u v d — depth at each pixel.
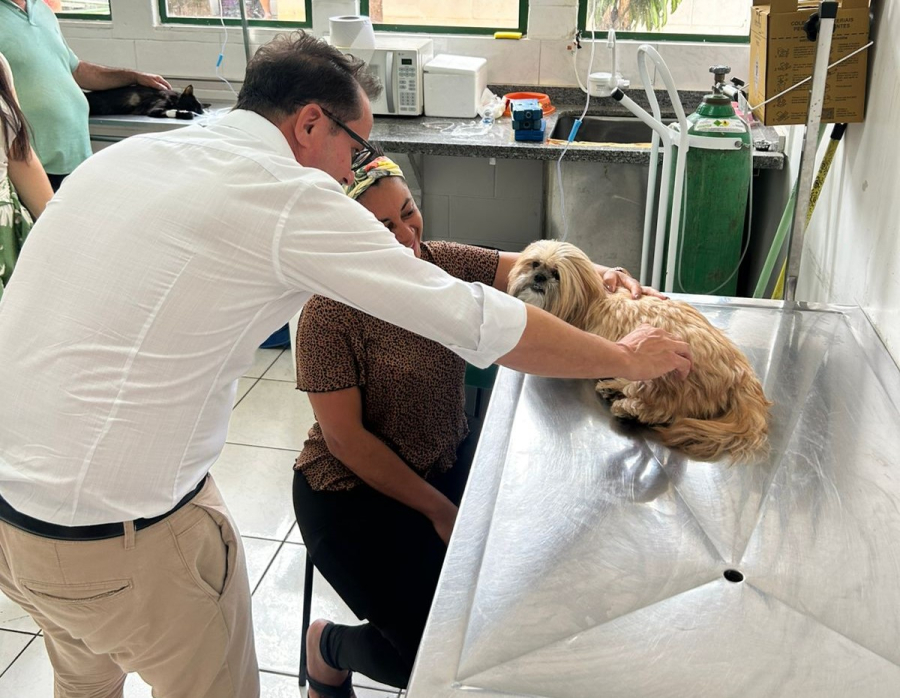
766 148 2.76
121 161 1.08
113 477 1.08
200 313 1.05
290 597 2.09
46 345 1.07
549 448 1.20
